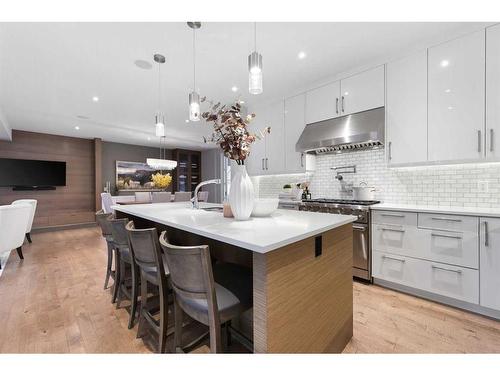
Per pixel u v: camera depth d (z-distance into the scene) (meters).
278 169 3.82
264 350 1.00
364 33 2.23
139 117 4.80
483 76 2.08
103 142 7.11
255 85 1.63
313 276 1.28
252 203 1.55
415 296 2.29
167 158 8.54
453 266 2.04
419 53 2.42
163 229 2.41
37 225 5.71
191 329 1.80
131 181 7.60
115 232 1.97
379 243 2.46
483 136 2.09
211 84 3.31
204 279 1.01
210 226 1.33
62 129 5.70
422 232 2.20
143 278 1.67
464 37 2.17
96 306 2.16
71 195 6.45
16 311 2.07
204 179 8.95
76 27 2.09
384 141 2.66
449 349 1.56
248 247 0.98
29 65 2.74
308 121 3.39
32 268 3.15
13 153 5.66
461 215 1.99
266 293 0.99
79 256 3.69
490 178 2.28
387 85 2.65
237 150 1.57
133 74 2.99
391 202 2.91
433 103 2.34
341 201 2.95
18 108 4.22
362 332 1.74
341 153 3.38
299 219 1.55
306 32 2.21
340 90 3.04
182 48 2.44
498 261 1.84
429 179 2.63
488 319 1.90
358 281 2.65
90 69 2.85
